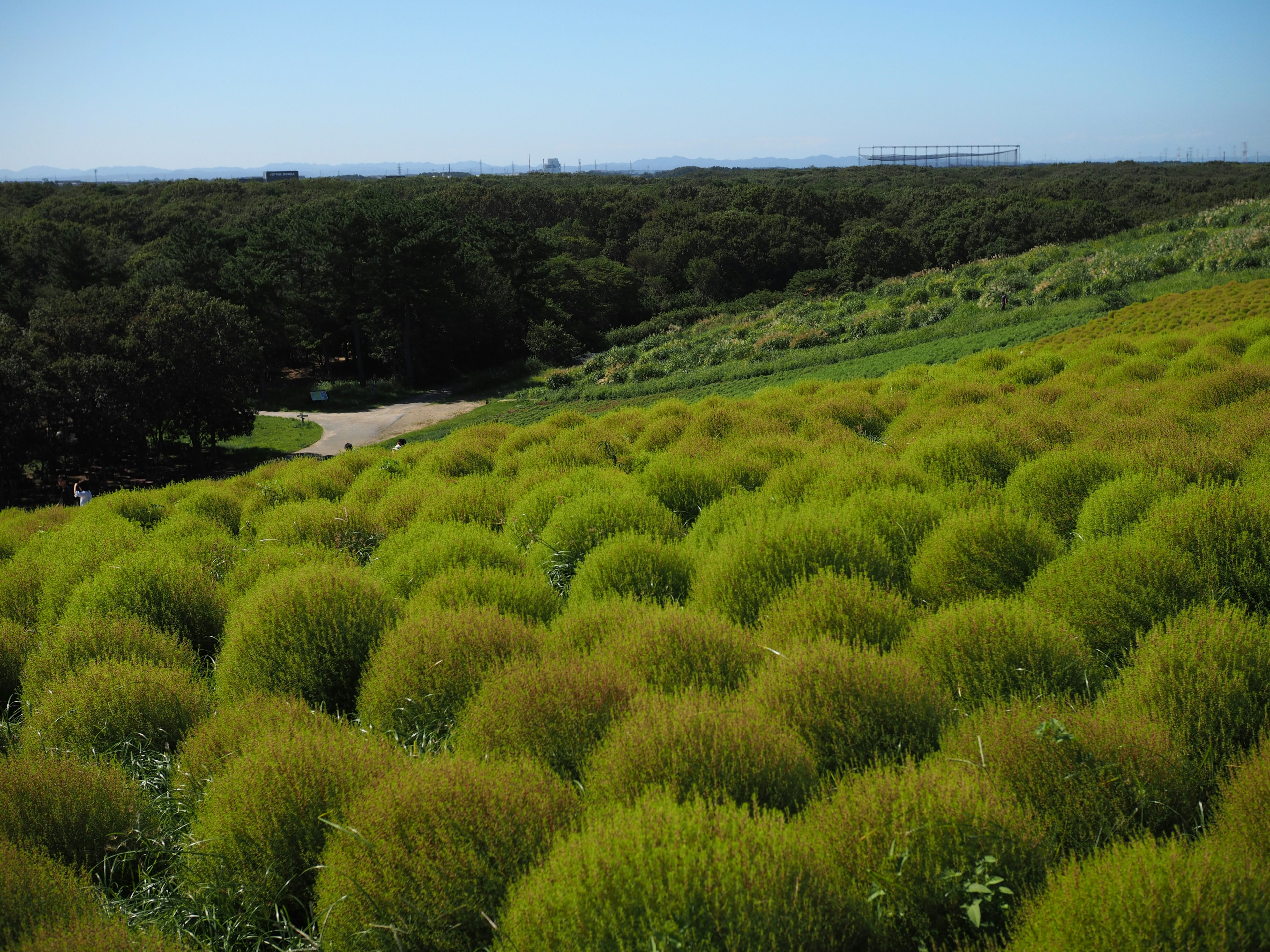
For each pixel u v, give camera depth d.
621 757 3.20
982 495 7.49
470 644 4.67
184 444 45.16
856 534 5.91
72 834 3.62
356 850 2.90
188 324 40.66
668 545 6.46
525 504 8.48
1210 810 3.23
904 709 3.65
